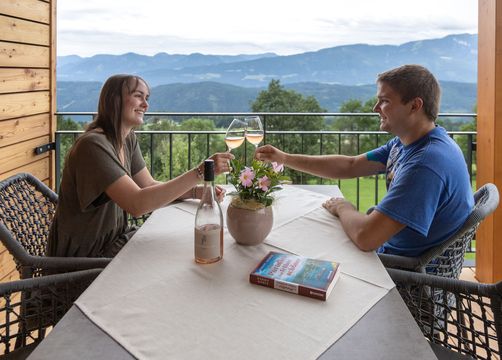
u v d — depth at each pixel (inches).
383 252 59.4
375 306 34.5
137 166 77.5
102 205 60.8
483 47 103.2
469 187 55.7
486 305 41.8
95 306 33.9
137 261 43.4
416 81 56.9
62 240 61.5
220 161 58.2
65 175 60.4
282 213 61.1
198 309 33.5
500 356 40.8
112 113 66.2
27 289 43.8
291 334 30.1
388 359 27.5
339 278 39.8
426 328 47.2
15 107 106.0
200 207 43.4
